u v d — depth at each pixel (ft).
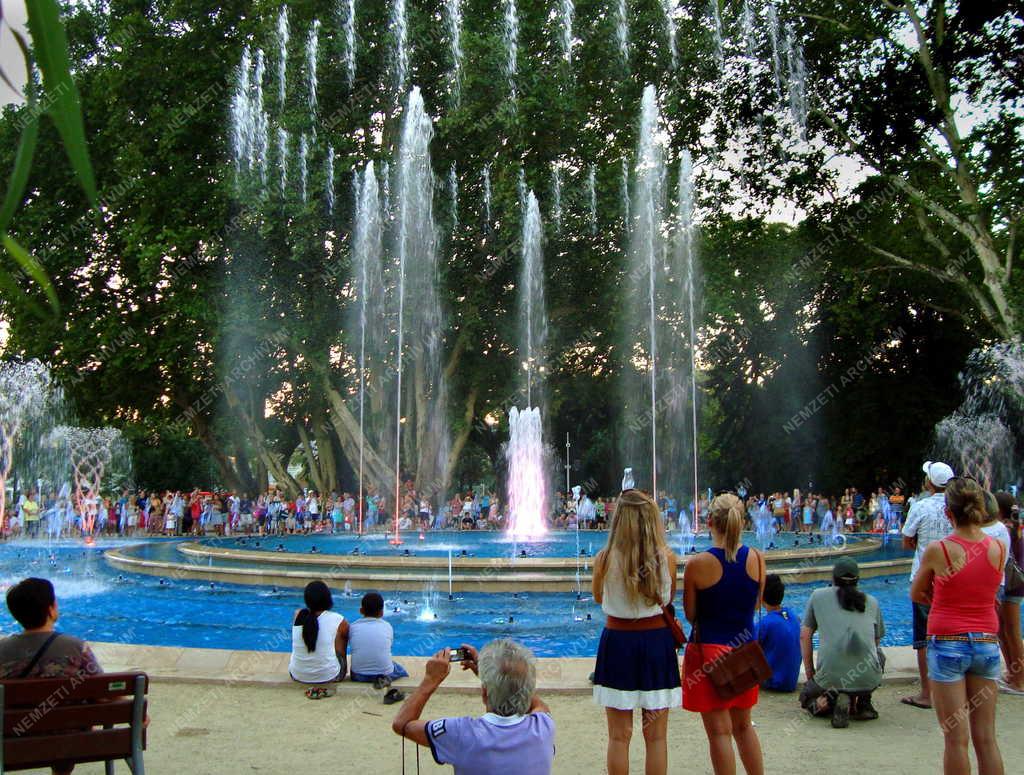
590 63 108.68
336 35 101.81
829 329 124.16
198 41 107.14
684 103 105.29
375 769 17.99
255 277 106.83
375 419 112.98
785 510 107.04
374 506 104.83
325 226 102.53
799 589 49.75
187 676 25.81
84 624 39.34
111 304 109.70
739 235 110.22
